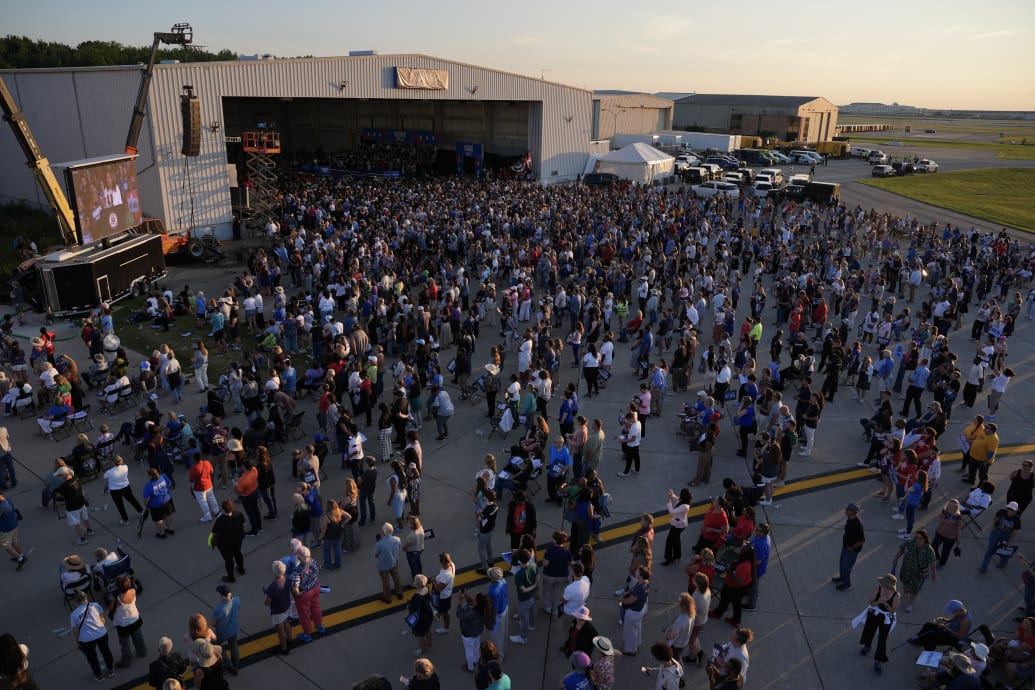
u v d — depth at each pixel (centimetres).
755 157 8231
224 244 3553
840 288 2638
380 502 1399
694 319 2270
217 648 843
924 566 1048
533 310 2662
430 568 1187
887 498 1409
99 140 3631
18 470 1491
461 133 6619
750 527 1090
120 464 1279
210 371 2027
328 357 1858
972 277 2822
